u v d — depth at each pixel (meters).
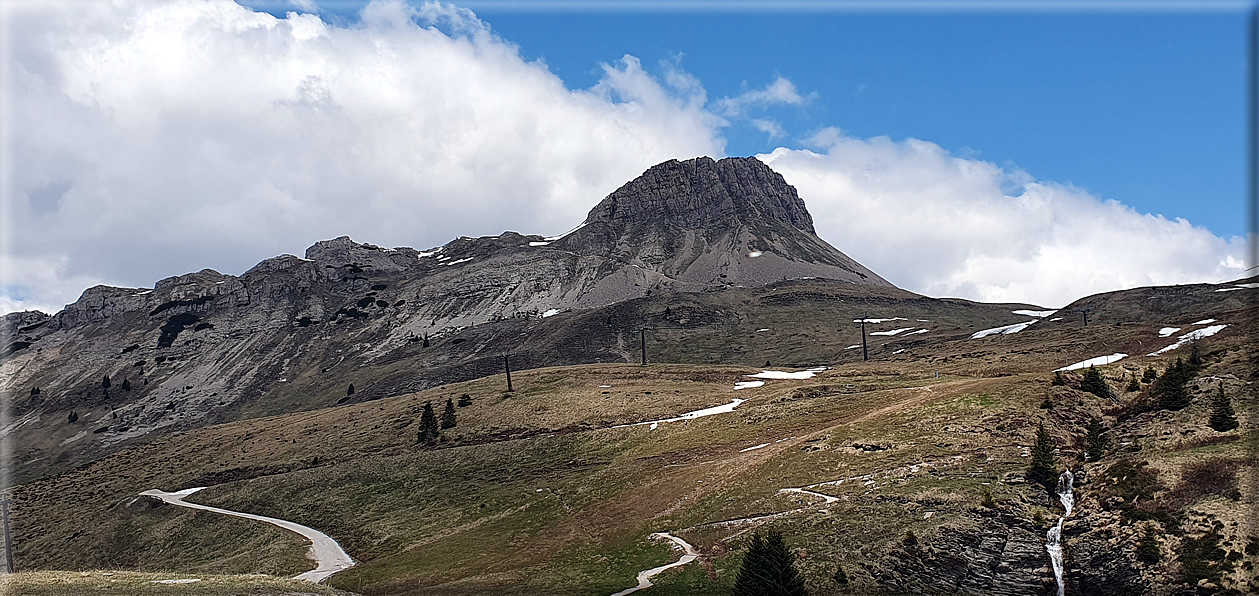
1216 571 45.62
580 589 58.38
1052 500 60.47
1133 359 94.19
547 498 91.88
